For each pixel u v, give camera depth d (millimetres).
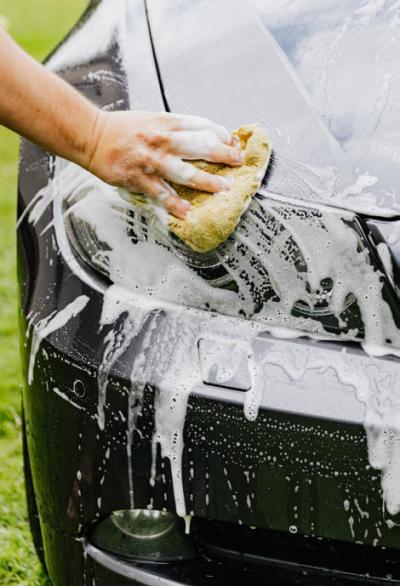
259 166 1795
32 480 2156
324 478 1677
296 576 1810
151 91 2000
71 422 1807
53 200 2045
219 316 1782
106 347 1778
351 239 1751
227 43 2053
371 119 1896
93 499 1802
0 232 4332
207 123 1787
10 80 1736
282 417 1671
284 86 1951
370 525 1690
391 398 1679
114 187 1867
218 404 1691
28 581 2438
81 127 1774
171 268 1804
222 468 1703
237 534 1834
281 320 1771
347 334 1753
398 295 1739
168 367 1732
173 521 1828
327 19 2084
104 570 1827
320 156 1842
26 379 1938
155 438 1726
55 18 7695
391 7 2078
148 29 2180
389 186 1797
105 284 1852
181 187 1774
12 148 5355
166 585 1786
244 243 1773
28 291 1986
